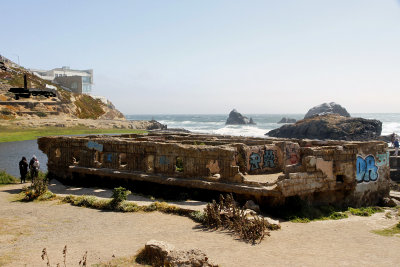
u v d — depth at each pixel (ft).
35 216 51.52
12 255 34.86
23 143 197.47
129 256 34.81
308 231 48.01
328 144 76.59
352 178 63.57
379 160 69.21
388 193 71.36
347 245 42.11
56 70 497.05
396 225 52.29
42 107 296.92
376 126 241.14
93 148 76.89
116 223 48.03
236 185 58.13
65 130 259.19
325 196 61.67
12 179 87.40
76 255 35.14
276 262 34.32
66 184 80.18
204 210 49.19
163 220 49.78
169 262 31.37
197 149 63.57
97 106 398.83
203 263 30.50
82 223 47.98
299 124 257.96
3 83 284.00
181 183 62.90
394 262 35.88
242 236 42.37
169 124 543.39
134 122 337.72
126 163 78.18
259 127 446.19
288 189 55.01
